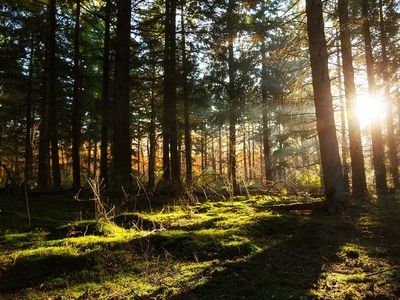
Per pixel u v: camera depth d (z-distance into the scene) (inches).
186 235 182.2
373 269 135.0
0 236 190.9
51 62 475.2
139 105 733.9
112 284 126.1
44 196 378.3
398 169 519.2
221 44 349.7
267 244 173.3
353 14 426.3
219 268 138.5
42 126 475.5
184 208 286.8
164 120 507.8
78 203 325.1
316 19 258.5
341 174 255.0
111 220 232.7
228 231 195.3
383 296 108.5
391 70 440.8
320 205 257.4
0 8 433.4
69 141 660.1
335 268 139.3
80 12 500.1
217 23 409.4
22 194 388.5
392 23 391.5
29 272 138.0
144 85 462.0
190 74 540.7
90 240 175.9
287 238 181.8
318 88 256.7
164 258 155.3
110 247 165.0
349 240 179.9
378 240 180.2
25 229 209.5
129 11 386.0
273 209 272.4
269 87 618.2
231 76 631.2
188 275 132.3
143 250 163.2
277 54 328.8
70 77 554.3
